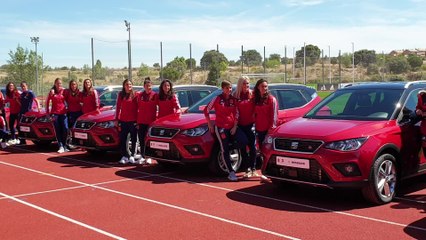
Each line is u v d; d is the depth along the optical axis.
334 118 7.38
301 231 5.48
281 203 6.75
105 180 8.45
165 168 9.58
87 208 6.59
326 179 6.42
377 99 7.46
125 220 6.01
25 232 5.60
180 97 11.55
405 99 7.31
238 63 46.06
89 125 10.62
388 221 5.81
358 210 6.32
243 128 8.49
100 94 13.39
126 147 10.27
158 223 5.87
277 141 6.99
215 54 45.69
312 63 48.62
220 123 8.30
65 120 11.93
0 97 12.96
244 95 8.45
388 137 6.64
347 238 5.22
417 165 7.21
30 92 13.09
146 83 9.93
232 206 6.61
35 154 11.70
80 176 8.84
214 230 5.56
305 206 6.57
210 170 8.66
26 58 36.69
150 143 9.03
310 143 6.57
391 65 45.62
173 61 46.28
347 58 49.84
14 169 9.60
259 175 8.79
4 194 7.47
